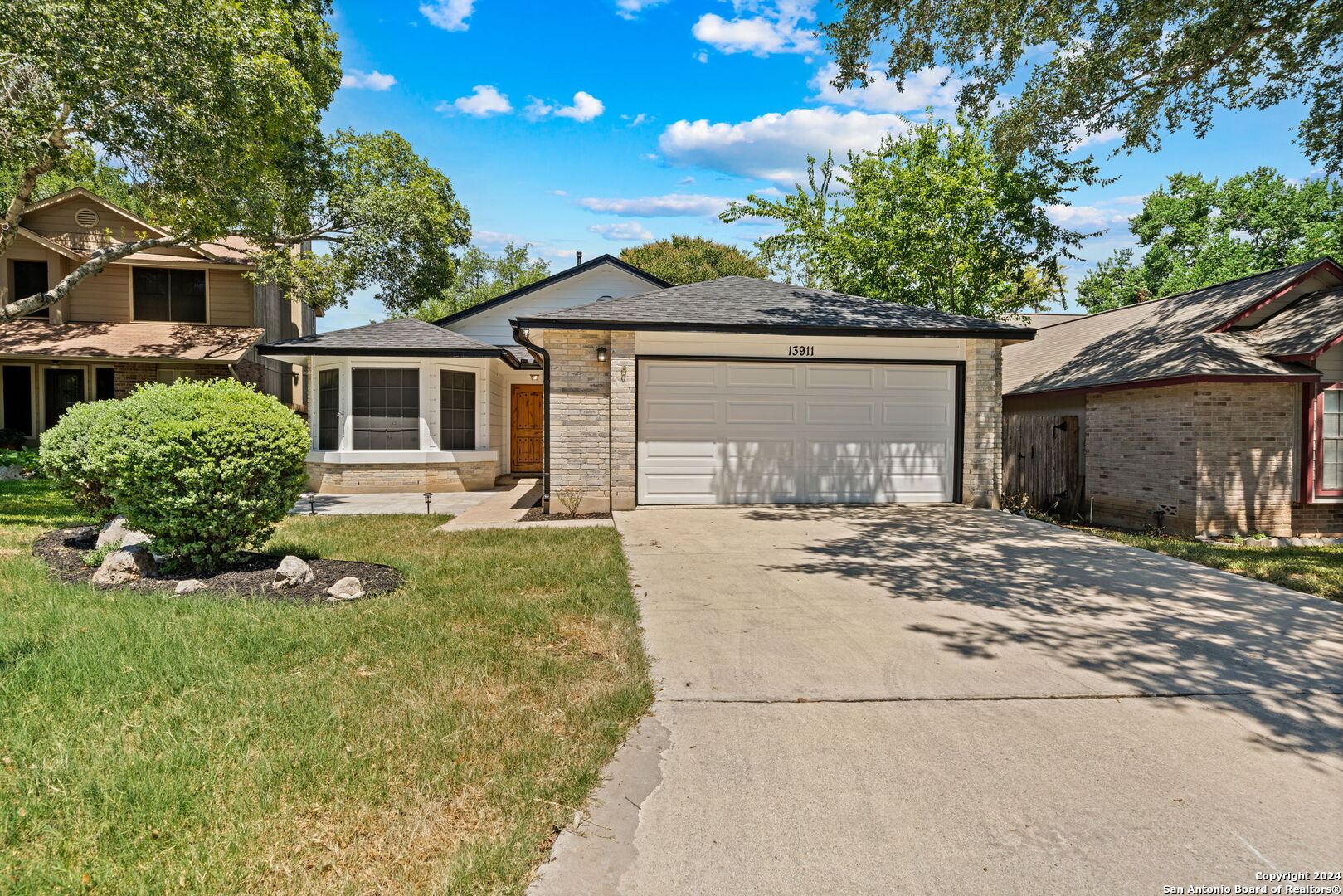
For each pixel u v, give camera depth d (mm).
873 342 10812
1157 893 2227
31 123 10141
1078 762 3037
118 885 2180
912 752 3105
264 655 4027
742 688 3811
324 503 12164
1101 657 4309
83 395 17031
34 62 9234
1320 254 25141
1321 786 2857
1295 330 10906
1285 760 3064
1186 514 10445
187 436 5516
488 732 3152
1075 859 2383
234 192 12461
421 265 18328
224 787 2686
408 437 14062
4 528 8586
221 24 10602
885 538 8148
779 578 6273
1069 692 3775
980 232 17922
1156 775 2932
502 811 2600
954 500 11047
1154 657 4309
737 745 3164
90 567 6340
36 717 3211
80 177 13617
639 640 4516
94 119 10281
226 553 6168
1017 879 2281
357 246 17297
